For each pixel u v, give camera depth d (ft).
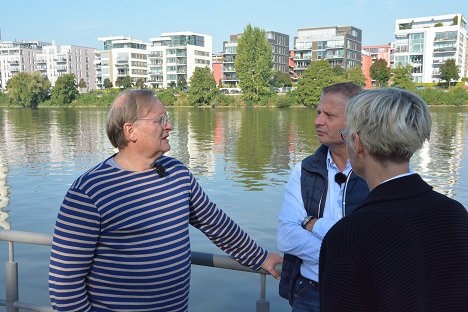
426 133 4.31
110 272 5.85
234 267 6.82
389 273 3.80
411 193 4.14
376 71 249.75
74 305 5.82
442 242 3.99
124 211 5.71
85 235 5.68
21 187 44.39
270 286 19.70
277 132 105.19
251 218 32.45
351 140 4.55
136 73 399.85
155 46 396.16
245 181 47.24
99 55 427.74
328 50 337.31
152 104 5.91
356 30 355.15
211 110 209.87
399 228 3.92
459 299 3.93
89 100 269.03
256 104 239.30
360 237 3.94
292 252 6.31
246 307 17.95
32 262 22.31
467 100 209.05
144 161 5.97
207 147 77.71
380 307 3.78
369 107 4.33
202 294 19.11
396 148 4.25
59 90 270.67
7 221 32.65
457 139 86.74
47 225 31.53
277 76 304.50
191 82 249.34
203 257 6.95
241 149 74.95
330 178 6.36
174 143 84.12
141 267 5.81
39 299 18.52
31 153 71.67
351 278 3.87
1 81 439.63
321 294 4.15
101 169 5.87
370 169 4.47
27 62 442.50
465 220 4.17
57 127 124.77
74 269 5.74
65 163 61.21
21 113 202.28
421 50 303.89
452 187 44.14
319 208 6.32
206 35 397.19
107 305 5.94
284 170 54.29
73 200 5.67
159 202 5.90
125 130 5.84
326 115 6.29
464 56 328.90
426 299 3.89
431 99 213.66
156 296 5.94
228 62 361.51
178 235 6.04
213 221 6.56
